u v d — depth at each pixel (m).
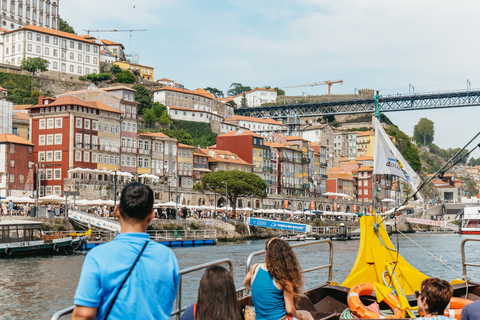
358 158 190.12
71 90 157.38
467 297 11.45
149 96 156.75
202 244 74.75
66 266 44.34
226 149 135.88
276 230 99.00
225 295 5.67
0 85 144.88
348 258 42.97
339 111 197.12
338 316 10.16
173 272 4.92
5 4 167.50
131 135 106.75
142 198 5.02
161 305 4.79
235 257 52.09
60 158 93.62
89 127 96.81
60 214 72.94
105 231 66.00
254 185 98.94
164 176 111.88
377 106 13.35
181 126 154.88
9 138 88.88
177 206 83.81
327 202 144.12
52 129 94.88
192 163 119.00
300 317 6.95
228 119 175.75
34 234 53.81
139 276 4.73
